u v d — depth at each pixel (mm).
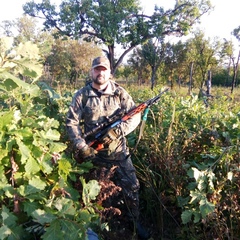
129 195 3293
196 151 3535
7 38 2012
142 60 34344
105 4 27469
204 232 2709
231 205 2631
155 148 3463
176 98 6176
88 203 2340
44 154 2393
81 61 30312
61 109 3852
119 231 3178
